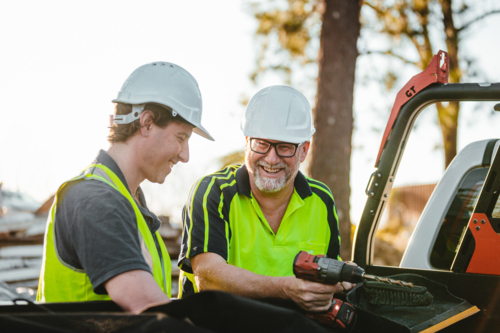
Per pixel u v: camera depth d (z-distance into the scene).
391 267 2.02
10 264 5.20
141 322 1.08
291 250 2.17
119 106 1.49
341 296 1.99
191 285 2.12
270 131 2.05
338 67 6.20
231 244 2.08
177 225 6.16
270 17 7.29
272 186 2.03
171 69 1.56
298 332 1.25
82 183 1.31
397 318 1.69
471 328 1.77
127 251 1.21
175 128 1.50
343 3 6.30
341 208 5.96
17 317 1.07
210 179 2.10
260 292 1.72
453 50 7.35
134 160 1.50
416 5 7.18
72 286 1.31
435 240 2.38
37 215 6.09
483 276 1.79
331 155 6.05
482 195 1.84
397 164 2.05
